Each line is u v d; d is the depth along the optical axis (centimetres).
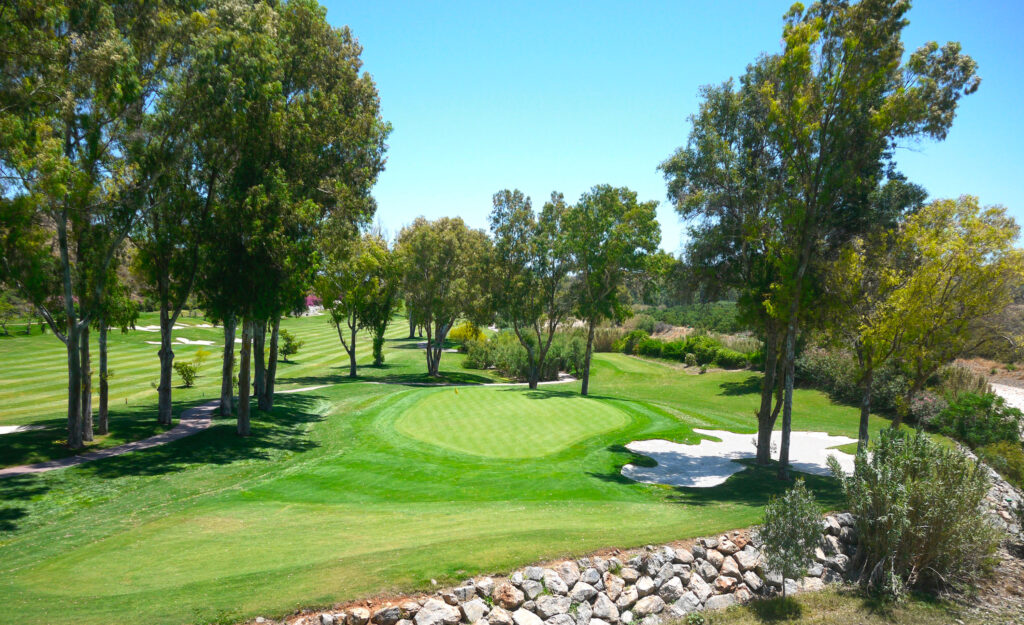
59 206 1573
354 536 1109
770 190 1755
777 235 1770
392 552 942
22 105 1491
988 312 1570
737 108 1931
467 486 1603
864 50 1466
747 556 1034
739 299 1988
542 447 2097
